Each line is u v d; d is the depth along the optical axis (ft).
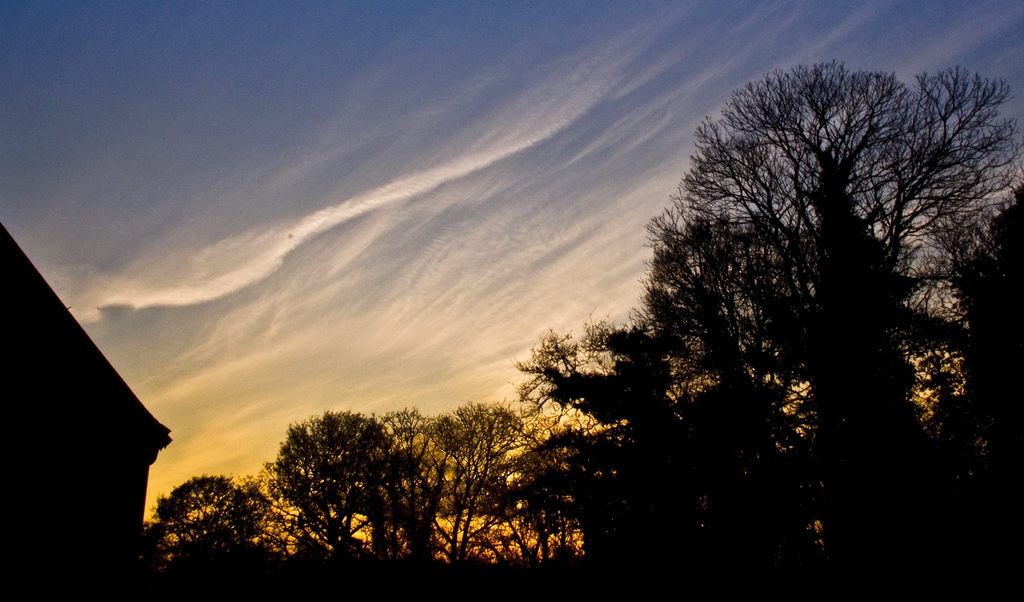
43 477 39.19
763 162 86.53
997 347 69.92
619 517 75.97
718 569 67.97
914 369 70.79
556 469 88.89
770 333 76.43
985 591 57.26
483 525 123.95
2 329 36.19
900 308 71.05
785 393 74.69
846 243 74.28
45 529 38.99
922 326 70.23
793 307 76.38
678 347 85.40
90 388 43.96
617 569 74.28
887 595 60.85
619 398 82.48
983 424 70.23
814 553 67.97
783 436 71.46
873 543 63.36
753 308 82.38
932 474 64.85
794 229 81.66
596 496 78.95
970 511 63.57
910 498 63.87
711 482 71.56
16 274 36.78
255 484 136.67
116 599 45.50
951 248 75.92
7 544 35.83
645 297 95.71
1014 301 69.72
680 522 72.13
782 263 80.07
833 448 67.87
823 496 68.03
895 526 63.00
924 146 75.61
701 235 90.12
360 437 139.74
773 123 86.63
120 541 46.62
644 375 82.17
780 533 66.95
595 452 82.23
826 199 77.71
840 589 63.41
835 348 69.82
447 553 126.00
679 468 73.56
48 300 39.37
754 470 69.82
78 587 41.57
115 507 46.52
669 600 69.56
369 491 133.59
